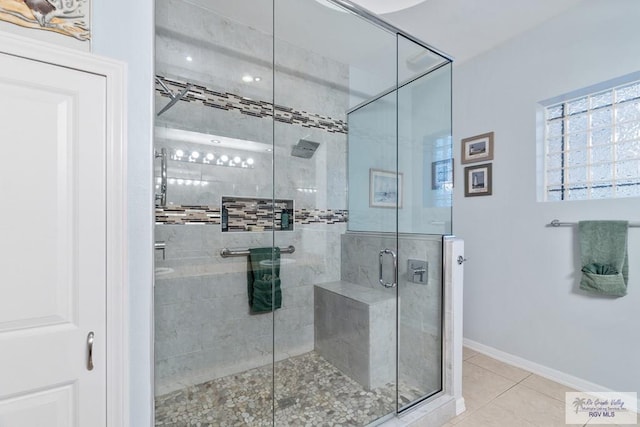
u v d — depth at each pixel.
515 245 2.39
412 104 2.33
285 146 2.40
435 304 1.92
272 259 2.32
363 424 1.66
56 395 0.93
